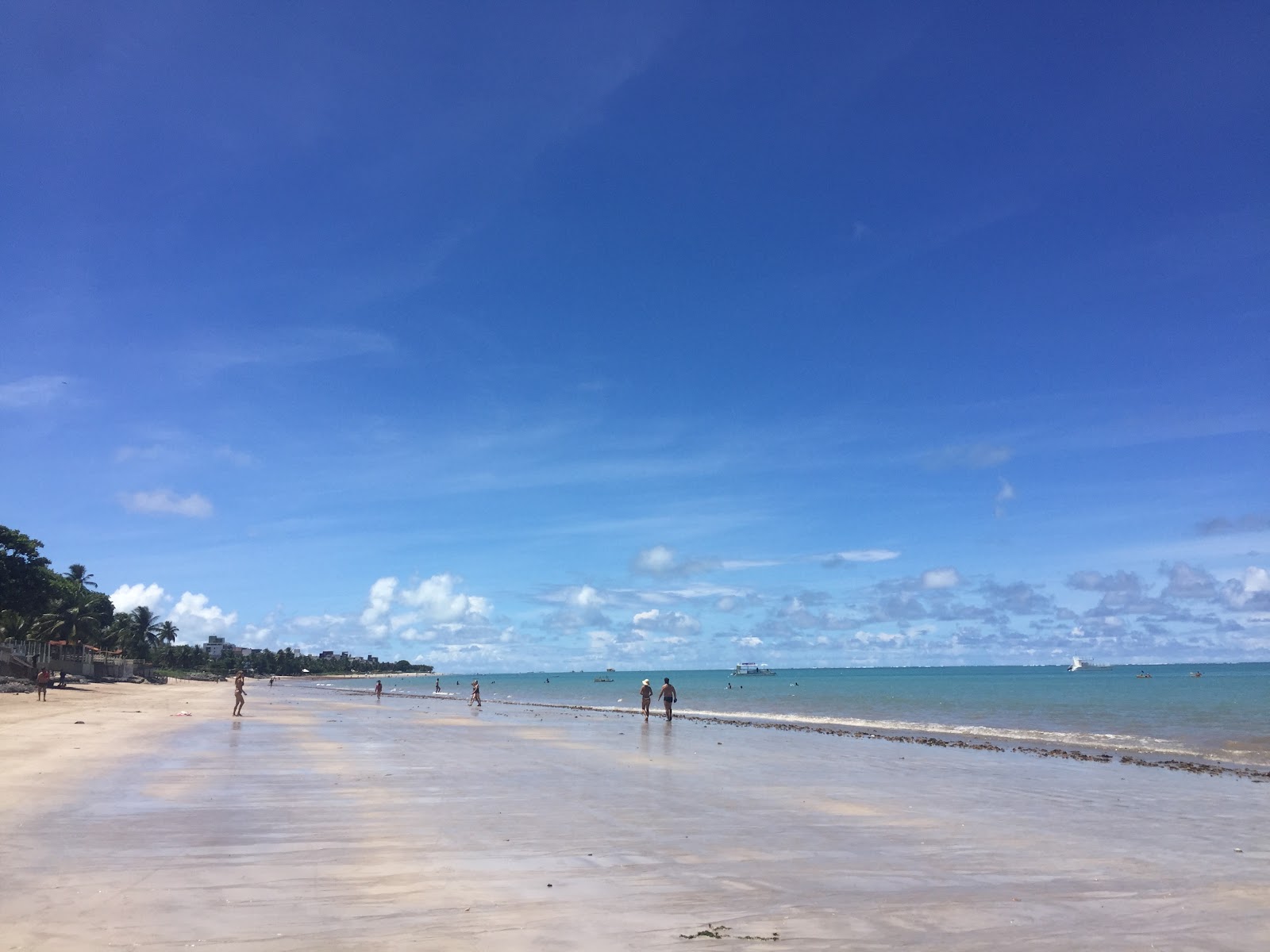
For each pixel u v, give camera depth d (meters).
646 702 44.84
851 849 11.79
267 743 26.66
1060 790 18.73
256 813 13.80
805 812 14.95
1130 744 32.75
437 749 25.81
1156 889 9.85
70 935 7.43
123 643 157.00
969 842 12.47
